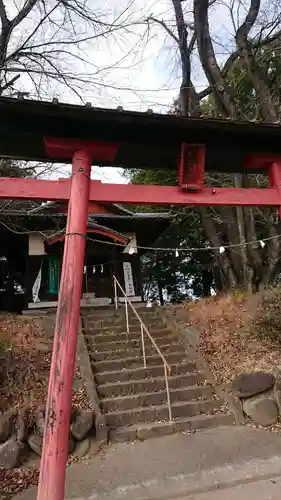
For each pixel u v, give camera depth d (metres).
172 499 3.95
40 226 12.90
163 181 14.60
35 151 3.96
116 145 3.81
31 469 4.74
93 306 12.05
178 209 14.59
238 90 11.66
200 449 5.11
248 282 10.67
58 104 3.20
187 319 9.91
